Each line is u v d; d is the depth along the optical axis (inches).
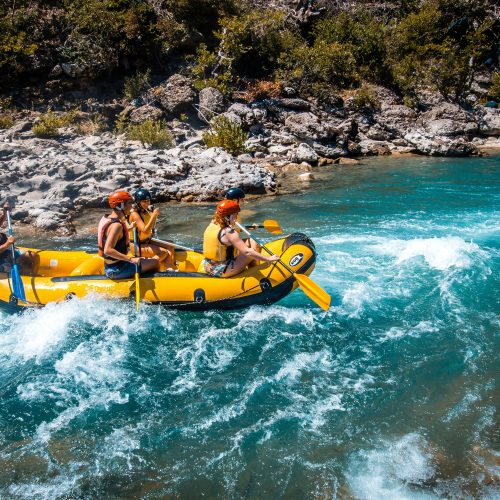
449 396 180.1
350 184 524.1
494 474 145.6
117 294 234.8
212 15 841.5
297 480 147.2
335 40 914.1
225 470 151.6
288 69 821.9
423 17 969.5
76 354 210.8
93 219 398.6
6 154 478.9
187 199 456.1
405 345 213.3
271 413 174.9
